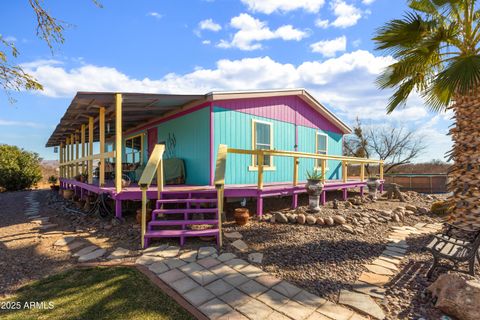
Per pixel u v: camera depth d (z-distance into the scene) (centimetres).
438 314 242
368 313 242
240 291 281
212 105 671
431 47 441
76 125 923
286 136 895
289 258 367
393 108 554
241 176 735
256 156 779
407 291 284
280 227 505
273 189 605
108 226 509
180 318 238
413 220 635
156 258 364
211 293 277
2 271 334
